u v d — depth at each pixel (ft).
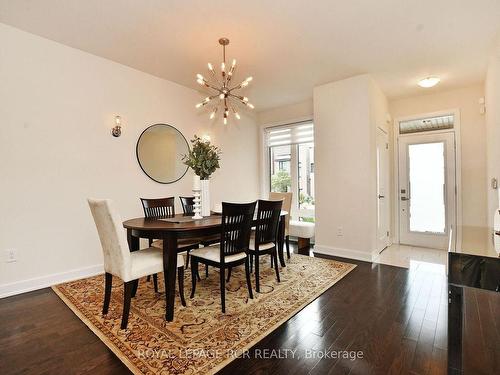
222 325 6.74
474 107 13.74
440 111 14.60
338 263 11.94
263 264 11.89
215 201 15.85
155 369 5.14
